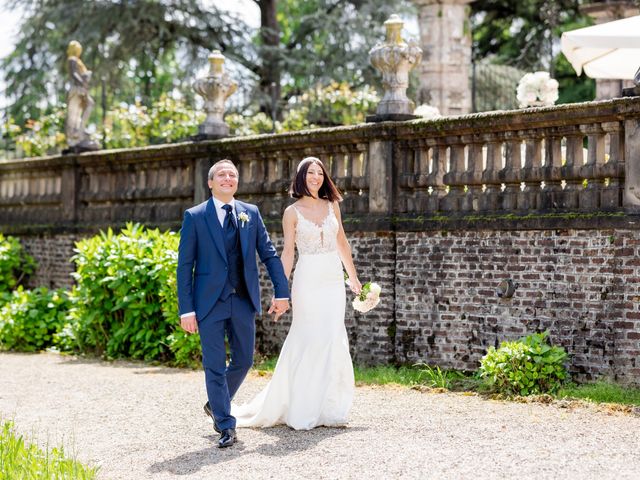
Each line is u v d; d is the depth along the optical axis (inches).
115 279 500.1
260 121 803.4
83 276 519.8
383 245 442.0
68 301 574.2
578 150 381.7
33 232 668.1
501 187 410.0
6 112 1138.7
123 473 258.1
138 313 498.0
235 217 299.9
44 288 585.9
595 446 270.5
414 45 449.1
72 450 285.1
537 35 1221.1
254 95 1077.1
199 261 295.4
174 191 557.3
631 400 341.1
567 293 380.5
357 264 452.1
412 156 441.4
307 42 1167.6
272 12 1229.7
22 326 555.2
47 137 836.6
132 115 800.3
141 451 283.1
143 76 1183.6
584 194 376.8
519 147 402.9
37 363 495.5
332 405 311.1
